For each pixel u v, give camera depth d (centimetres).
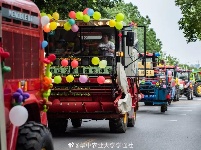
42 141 873
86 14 1708
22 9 901
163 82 2981
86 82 1739
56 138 1750
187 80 4969
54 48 1791
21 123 782
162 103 2992
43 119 971
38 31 970
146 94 3002
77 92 1752
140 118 2628
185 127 2150
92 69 1753
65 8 2395
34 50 948
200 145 1588
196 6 4184
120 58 1802
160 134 1880
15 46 863
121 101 1739
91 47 1783
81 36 1789
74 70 1761
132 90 2066
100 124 2286
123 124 1891
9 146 803
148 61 3400
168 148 1518
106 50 1777
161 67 3847
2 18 822
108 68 1747
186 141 1681
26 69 905
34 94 938
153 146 1559
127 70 1997
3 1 830
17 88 855
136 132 1944
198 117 2705
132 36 1784
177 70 4628
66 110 1764
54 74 1761
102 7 2759
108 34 1789
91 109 1758
